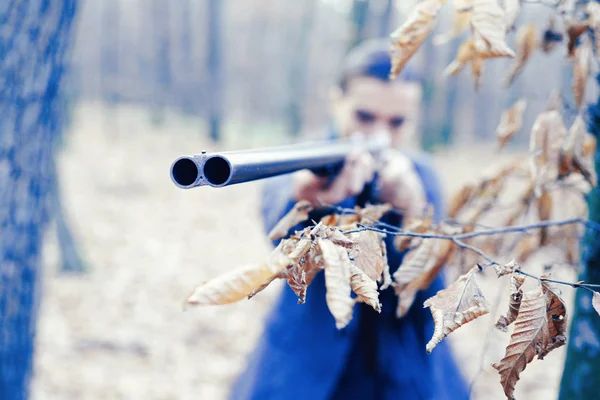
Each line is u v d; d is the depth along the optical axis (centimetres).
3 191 211
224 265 859
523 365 78
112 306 629
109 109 3036
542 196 140
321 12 3919
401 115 247
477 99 2983
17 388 236
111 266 783
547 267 113
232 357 527
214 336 569
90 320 582
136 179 1481
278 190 212
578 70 112
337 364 203
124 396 443
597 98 124
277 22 3825
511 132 143
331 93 279
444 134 2256
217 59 2562
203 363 511
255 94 4231
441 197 246
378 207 111
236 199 1362
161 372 488
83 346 518
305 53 2905
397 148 253
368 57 249
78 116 2547
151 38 3978
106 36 3616
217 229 1081
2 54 198
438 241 111
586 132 123
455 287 80
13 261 221
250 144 2539
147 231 1016
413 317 194
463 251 126
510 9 99
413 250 111
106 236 950
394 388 200
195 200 1316
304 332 211
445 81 2109
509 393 79
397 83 244
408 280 107
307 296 214
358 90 244
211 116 2495
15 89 203
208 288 72
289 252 76
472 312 78
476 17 95
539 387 460
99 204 1188
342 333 200
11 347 229
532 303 78
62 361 486
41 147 218
